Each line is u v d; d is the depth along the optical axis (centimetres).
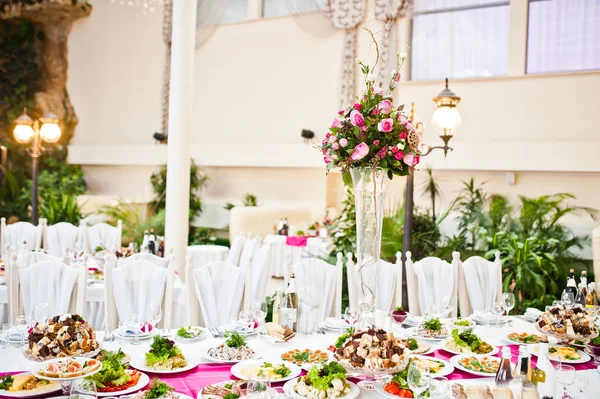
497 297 460
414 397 233
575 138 868
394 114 286
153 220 1124
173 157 628
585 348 326
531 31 923
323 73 1094
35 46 1370
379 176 285
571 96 870
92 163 1345
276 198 1162
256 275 492
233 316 422
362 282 288
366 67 298
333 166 293
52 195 1224
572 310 331
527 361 240
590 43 894
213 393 242
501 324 371
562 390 246
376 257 287
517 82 900
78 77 1369
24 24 1359
